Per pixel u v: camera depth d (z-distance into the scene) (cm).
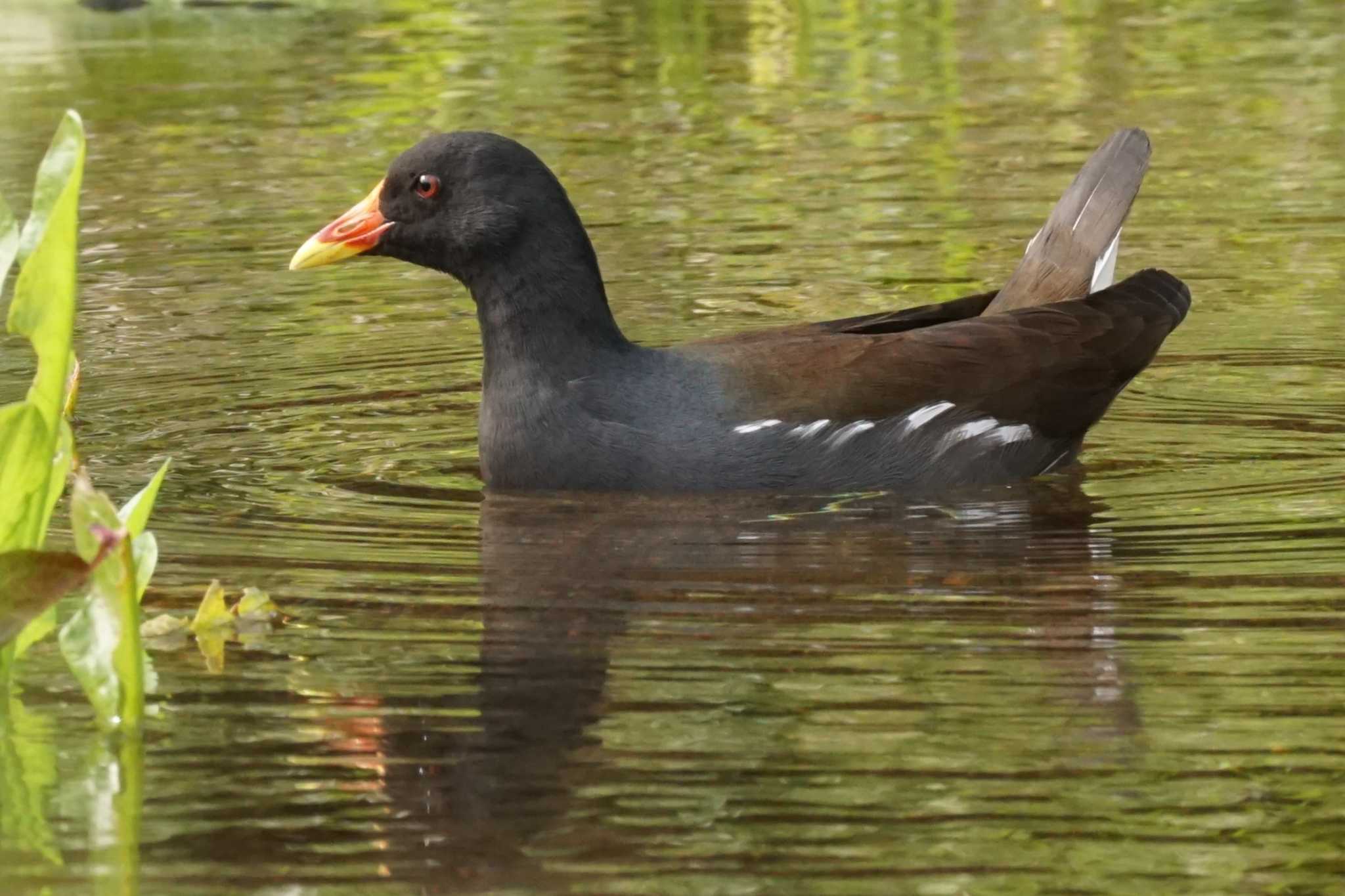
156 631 852
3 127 2084
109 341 1434
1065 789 677
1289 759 699
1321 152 1930
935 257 1611
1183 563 934
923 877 618
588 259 1104
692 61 2438
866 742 720
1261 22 2583
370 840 648
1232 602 870
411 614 872
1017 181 1847
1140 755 704
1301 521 1003
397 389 1330
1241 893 606
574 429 1084
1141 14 2672
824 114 2158
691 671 793
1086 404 1151
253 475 1128
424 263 1141
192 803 679
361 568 944
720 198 1822
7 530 785
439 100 2231
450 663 807
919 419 1098
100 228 1742
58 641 786
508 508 1055
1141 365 1176
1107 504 1055
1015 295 1259
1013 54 2445
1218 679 776
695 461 1075
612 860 631
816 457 1081
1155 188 1828
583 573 931
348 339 1458
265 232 1723
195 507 1058
